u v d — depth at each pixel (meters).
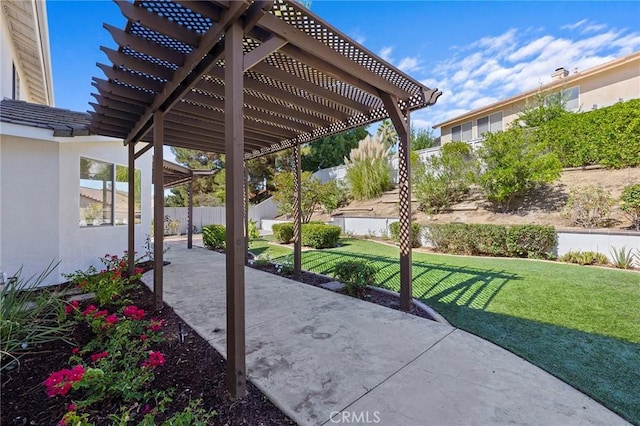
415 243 9.20
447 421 1.89
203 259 8.05
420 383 2.31
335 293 4.80
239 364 2.16
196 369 2.51
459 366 2.54
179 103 4.22
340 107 4.56
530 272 5.57
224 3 2.12
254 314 3.83
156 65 3.04
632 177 7.66
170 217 15.73
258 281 5.61
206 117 4.53
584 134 8.80
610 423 1.86
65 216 5.56
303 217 13.21
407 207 4.04
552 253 6.73
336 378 2.38
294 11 2.44
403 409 2.01
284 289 5.04
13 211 5.00
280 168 19.73
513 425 1.85
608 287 4.54
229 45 2.23
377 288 4.96
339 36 2.75
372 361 2.64
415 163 11.24
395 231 9.73
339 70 3.30
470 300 4.22
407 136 4.04
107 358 2.43
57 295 3.58
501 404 2.05
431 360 2.65
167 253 9.05
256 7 2.14
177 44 2.71
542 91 12.45
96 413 1.95
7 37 7.23
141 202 7.54
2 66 6.83
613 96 11.69
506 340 3.01
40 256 5.23
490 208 9.34
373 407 2.04
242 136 2.24
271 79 3.70
